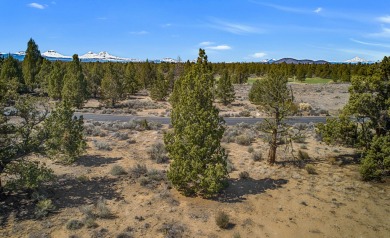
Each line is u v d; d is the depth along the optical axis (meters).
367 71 24.84
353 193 19.72
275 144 24.78
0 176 19.30
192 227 14.95
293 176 22.20
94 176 21.00
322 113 55.38
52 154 19.69
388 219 16.69
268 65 141.38
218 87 65.94
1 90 16.14
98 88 81.75
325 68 141.00
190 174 17.66
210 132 18.25
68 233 13.76
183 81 19.39
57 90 63.84
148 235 14.03
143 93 92.50
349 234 15.18
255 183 20.89
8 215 14.91
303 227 15.57
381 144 21.66
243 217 16.19
